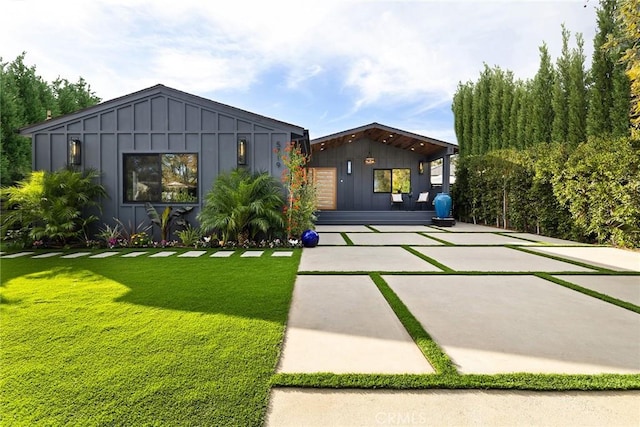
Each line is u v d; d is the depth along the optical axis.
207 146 7.82
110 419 1.60
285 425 1.58
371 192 16.33
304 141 9.71
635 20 5.34
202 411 1.66
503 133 13.44
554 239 8.73
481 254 6.44
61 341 2.44
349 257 6.11
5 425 1.56
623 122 7.95
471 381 1.93
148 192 7.89
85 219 7.69
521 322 2.89
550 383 1.91
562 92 10.16
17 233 7.10
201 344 2.40
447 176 13.22
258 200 7.07
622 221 6.89
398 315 3.03
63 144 7.81
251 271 4.84
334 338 2.57
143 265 5.27
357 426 1.58
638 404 1.74
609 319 2.95
